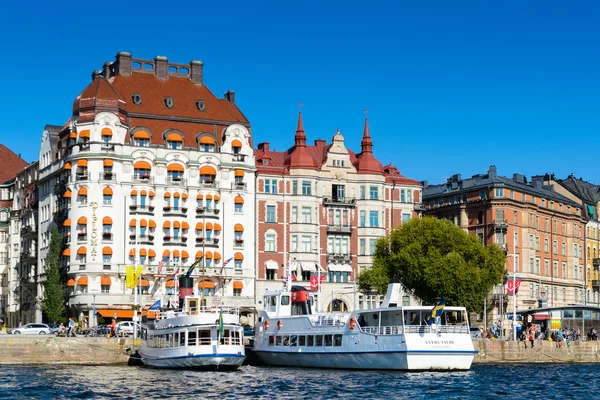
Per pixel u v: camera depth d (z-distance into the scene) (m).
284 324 89.62
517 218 153.25
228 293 130.75
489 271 116.00
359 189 141.38
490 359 101.38
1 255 158.62
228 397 63.16
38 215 141.62
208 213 130.88
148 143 129.25
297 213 136.75
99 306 123.25
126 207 126.38
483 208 152.88
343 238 139.50
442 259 113.06
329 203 138.38
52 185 135.50
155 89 134.50
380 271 116.88
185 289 90.06
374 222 141.12
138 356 91.38
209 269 129.50
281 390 66.94
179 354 81.25
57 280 125.69
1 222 159.25
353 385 69.81
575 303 167.38
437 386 69.75
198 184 131.00
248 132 136.88
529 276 153.25
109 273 124.44
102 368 85.44
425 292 115.69
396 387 68.75
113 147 126.44
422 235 117.06
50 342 91.19
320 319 86.81
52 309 124.19
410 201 144.25
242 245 132.88
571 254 167.88
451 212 158.88
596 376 82.94
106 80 129.75
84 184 125.50
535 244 157.00
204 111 135.50
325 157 140.75
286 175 137.25
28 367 86.88
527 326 124.75
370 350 80.94
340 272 138.38
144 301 125.31
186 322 81.00
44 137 141.62
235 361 81.12
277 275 135.25
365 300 138.88
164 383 71.06
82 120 127.31
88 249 124.44
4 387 67.81
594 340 113.19
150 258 127.00
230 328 81.69
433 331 79.69
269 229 135.38
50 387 68.00
